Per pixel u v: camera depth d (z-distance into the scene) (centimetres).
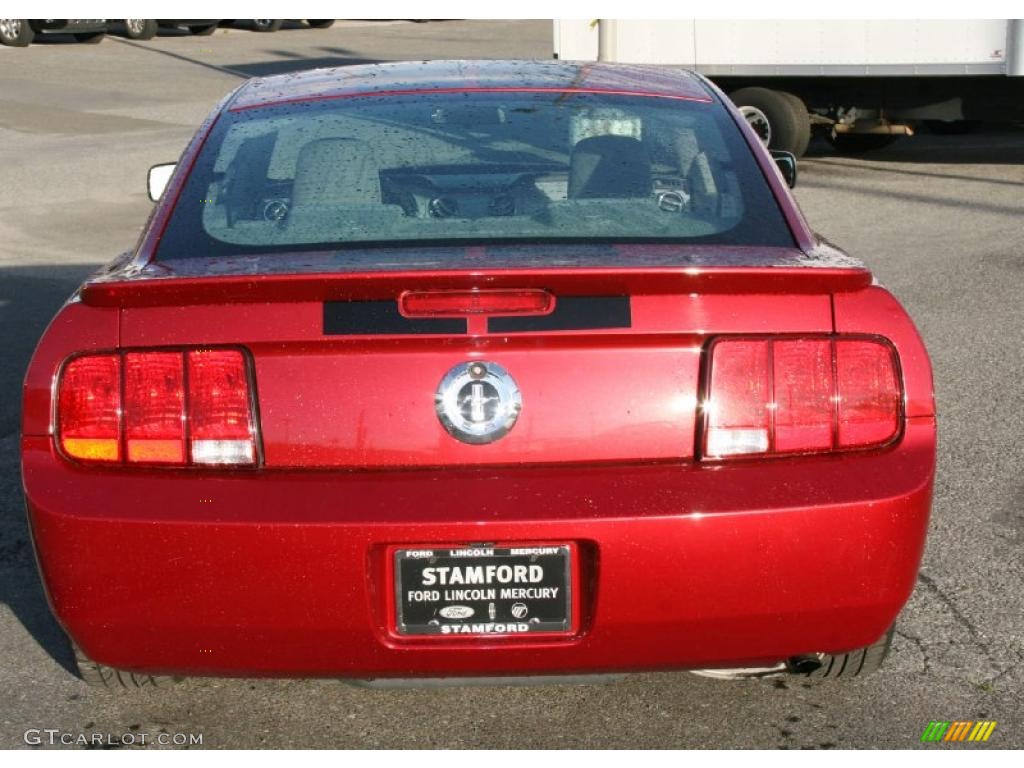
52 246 1041
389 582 282
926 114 1378
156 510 280
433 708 356
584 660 287
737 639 288
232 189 343
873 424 295
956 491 504
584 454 286
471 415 284
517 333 284
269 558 278
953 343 719
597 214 330
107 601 284
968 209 1138
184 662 291
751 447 289
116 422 289
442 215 329
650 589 280
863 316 297
